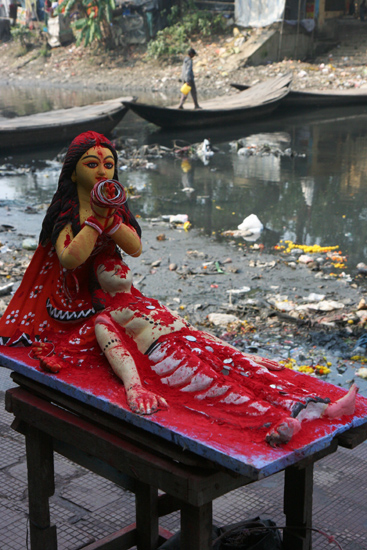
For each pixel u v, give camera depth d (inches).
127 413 73.9
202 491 68.9
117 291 90.1
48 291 97.3
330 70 993.5
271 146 565.0
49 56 1326.3
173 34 1161.4
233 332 203.9
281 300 230.7
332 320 211.9
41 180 453.7
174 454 70.9
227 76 1026.1
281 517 111.2
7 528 108.0
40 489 91.9
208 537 73.8
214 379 76.7
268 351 191.5
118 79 1135.6
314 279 252.7
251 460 63.6
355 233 317.4
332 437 71.4
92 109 658.2
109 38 1246.3
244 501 116.4
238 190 410.6
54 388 85.0
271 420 70.4
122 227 89.4
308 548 88.6
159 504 94.9
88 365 87.6
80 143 88.4
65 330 95.3
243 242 303.7
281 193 401.4
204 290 241.0
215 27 1159.6
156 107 635.5
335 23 1106.1
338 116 754.2
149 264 271.0
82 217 88.7
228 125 701.9
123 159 518.0
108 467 88.5
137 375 79.4
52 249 95.4
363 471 125.5
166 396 77.9
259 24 1064.8
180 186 425.4
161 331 83.7
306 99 806.5
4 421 143.9
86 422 82.6
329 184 424.2
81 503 115.9
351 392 76.2
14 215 358.3
